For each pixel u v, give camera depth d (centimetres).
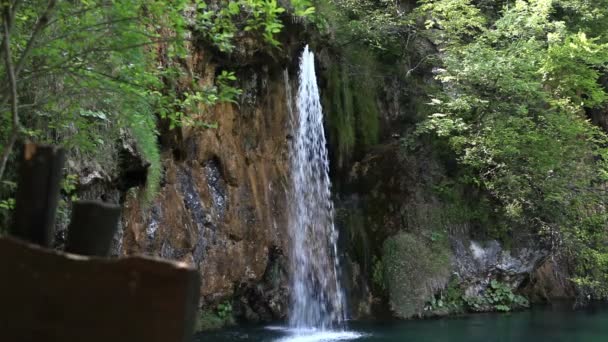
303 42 1082
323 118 1247
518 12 1336
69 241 169
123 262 138
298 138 1148
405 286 1205
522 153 1214
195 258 907
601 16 1442
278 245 1077
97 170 598
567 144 1238
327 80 1245
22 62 295
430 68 1385
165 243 841
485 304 1288
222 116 966
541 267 1485
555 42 1278
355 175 1290
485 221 1319
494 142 1184
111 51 375
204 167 944
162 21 405
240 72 998
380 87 1352
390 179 1306
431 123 1248
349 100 1277
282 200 1097
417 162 1328
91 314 138
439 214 1298
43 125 489
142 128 654
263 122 1066
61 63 351
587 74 1311
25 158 168
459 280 1269
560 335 991
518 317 1193
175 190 870
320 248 1174
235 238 989
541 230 1256
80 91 412
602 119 1662
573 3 1439
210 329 970
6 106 417
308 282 1134
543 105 1303
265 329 1000
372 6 1389
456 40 1327
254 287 1057
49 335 139
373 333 1008
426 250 1240
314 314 1130
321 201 1201
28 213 166
